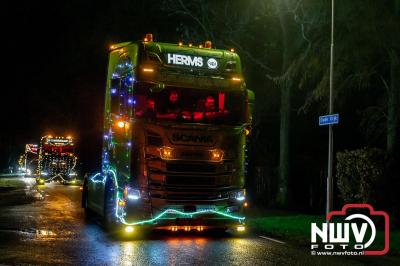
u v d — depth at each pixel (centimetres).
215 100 1359
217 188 1338
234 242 1296
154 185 1299
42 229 1445
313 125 2950
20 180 4966
